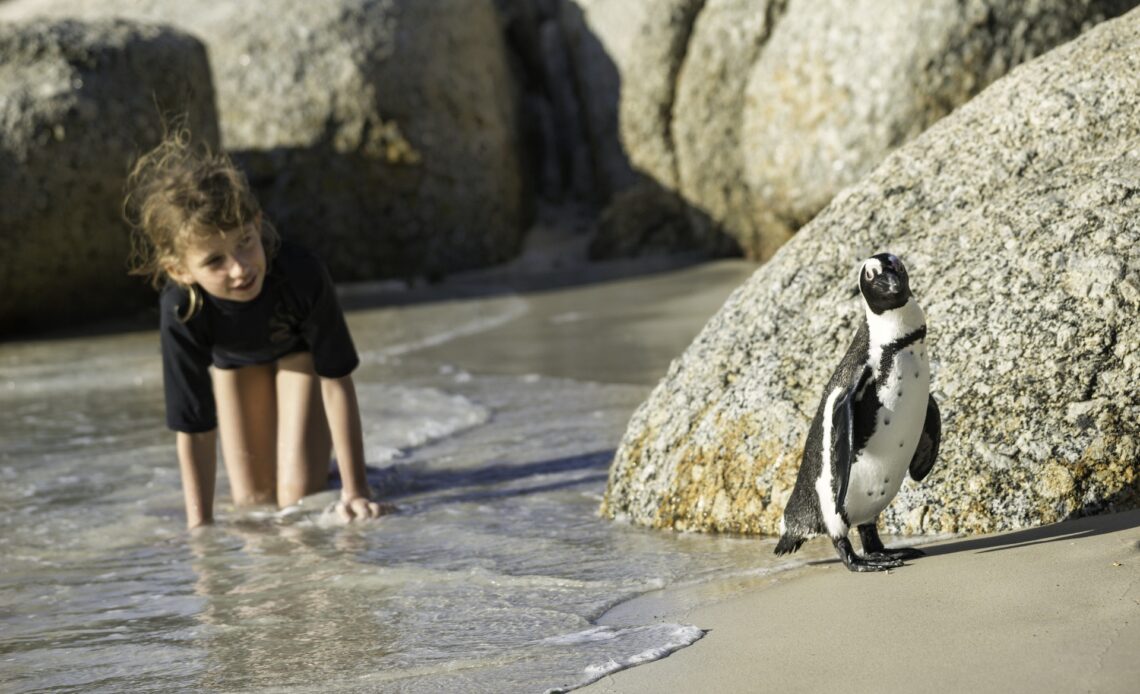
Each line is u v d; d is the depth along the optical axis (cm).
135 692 440
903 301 447
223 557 634
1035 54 1523
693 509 602
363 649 464
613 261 2075
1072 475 507
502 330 1498
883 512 540
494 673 416
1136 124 588
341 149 2109
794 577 493
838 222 643
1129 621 369
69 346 1647
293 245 726
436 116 2170
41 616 550
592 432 880
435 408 1020
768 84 1708
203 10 2205
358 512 698
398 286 2097
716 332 650
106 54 1819
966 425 533
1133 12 658
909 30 1542
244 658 467
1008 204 586
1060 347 529
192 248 662
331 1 2166
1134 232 539
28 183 1750
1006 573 438
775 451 581
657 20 1914
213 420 707
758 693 366
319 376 745
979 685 345
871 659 378
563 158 2567
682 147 1909
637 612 473
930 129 669
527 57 2617
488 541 618
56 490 816
